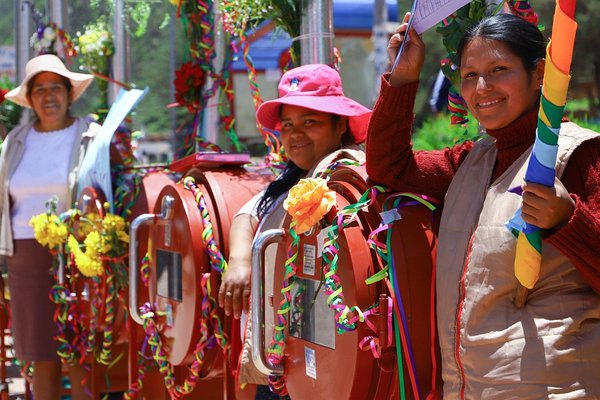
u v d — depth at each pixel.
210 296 4.71
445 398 2.98
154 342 5.22
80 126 6.67
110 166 6.16
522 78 2.86
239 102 18.05
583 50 13.37
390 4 18.67
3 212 6.53
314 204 3.37
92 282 6.04
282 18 5.13
